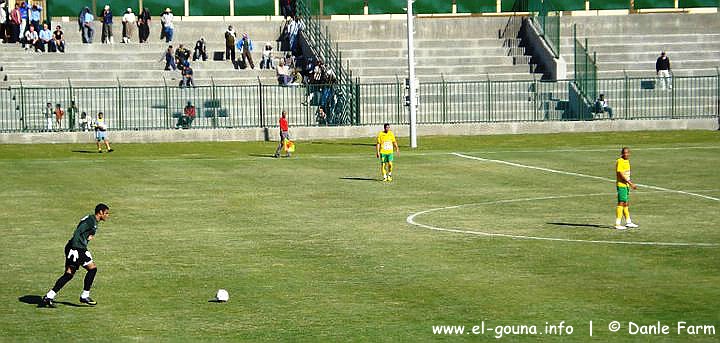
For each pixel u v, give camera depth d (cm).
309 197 4309
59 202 4238
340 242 3266
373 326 2242
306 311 2384
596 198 4188
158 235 3434
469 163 5484
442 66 8188
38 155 6150
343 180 4859
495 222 3622
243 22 8638
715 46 8650
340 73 7756
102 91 7562
